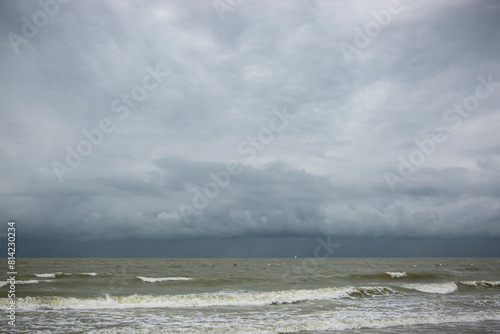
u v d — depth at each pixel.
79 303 18.77
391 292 25.28
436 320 15.10
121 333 12.33
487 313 16.50
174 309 18.02
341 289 24.25
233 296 20.73
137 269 55.25
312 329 13.31
